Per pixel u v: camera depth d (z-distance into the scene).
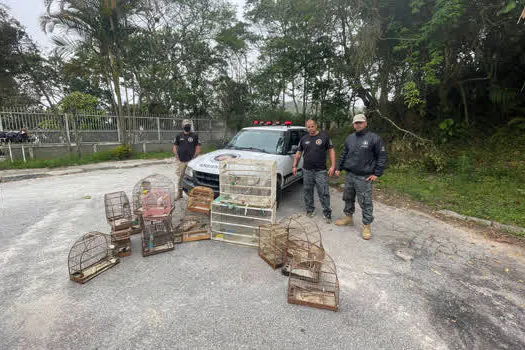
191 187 4.95
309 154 4.59
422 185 6.82
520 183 6.39
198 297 2.66
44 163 9.55
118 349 2.04
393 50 8.33
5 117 9.46
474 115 10.23
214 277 3.00
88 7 9.91
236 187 4.00
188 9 16.33
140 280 2.92
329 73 11.64
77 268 3.09
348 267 3.29
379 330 2.29
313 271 2.94
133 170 9.40
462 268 3.32
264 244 3.53
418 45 7.88
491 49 8.92
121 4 10.13
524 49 8.70
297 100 16.27
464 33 7.65
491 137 9.16
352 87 10.13
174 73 16.86
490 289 2.91
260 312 2.47
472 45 8.05
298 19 11.01
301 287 2.83
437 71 8.14
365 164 3.97
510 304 2.67
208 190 4.34
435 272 3.21
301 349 2.07
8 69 10.91
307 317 2.43
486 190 6.08
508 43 8.55
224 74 17.17
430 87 9.43
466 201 5.59
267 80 15.77
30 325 2.25
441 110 9.95
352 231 4.38
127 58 13.22
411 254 3.63
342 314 2.47
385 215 5.16
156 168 9.87
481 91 10.09
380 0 8.20
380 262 3.43
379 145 3.87
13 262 3.23
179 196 5.80
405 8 8.29
